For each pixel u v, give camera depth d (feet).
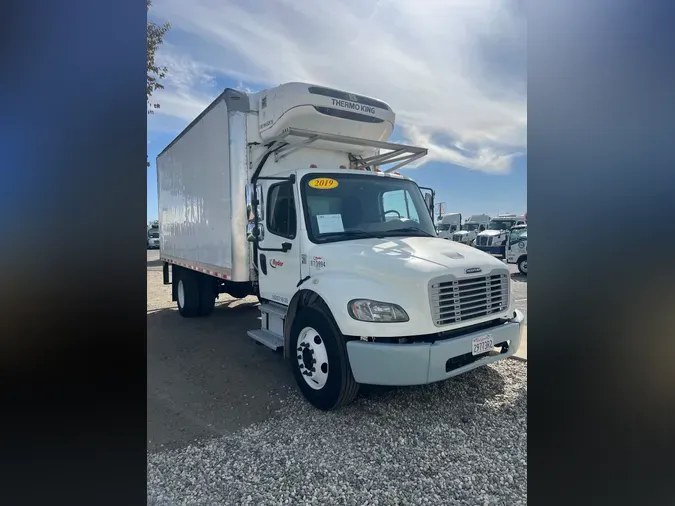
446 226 85.15
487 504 8.28
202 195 21.13
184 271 25.23
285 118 16.15
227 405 12.86
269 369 16.17
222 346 19.33
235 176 17.58
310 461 9.72
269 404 12.92
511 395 13.08
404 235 15.11
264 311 16.17
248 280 18.02
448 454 9.99
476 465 9.55
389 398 13.01
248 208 15.67
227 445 10.45
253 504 8.27
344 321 11.31
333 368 11.73
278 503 8.30
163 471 9.35
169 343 19.88
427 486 8.82
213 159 19.45
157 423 11.66
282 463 9.66
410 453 10.03
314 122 16.57
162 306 30.50
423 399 12.89
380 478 9.09
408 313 10.88
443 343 10.81
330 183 14.92
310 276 13.51
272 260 15.90
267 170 18.10
